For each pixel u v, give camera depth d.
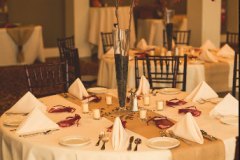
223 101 3.00
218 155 2.47
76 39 9.92
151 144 2.42
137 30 10.18
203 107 3.22
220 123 2.84
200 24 7.15
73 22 9.85
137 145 2.43
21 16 9.74
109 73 5.22
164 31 6.43
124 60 3.08
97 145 2.44
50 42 10.19
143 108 3.19
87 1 9.85
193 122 2.54
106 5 9.56
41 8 9.94
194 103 3.34
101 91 3.75
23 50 8.91
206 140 2.50
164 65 4.86
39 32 9.05
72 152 2.37
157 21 9.35
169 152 2.34
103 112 3.14
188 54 5.49
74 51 4.97
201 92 3.41
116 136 2.41
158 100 3.29
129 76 4.92
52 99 3.54
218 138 2.54
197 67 4.77
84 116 3.04
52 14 10.09
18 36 8.75
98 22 9.62
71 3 9.82
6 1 9.38
